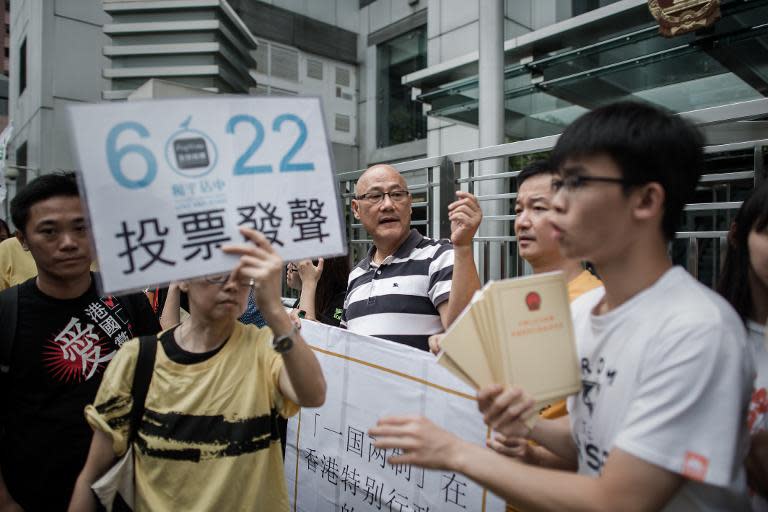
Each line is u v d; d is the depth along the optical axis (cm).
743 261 138
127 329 189
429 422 105
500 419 104
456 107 693
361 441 209
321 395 134
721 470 87
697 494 97
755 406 125
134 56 629
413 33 1082
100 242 116
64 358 174
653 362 94
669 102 553
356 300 246
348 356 216
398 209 241
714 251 282
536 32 551
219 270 123
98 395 143
